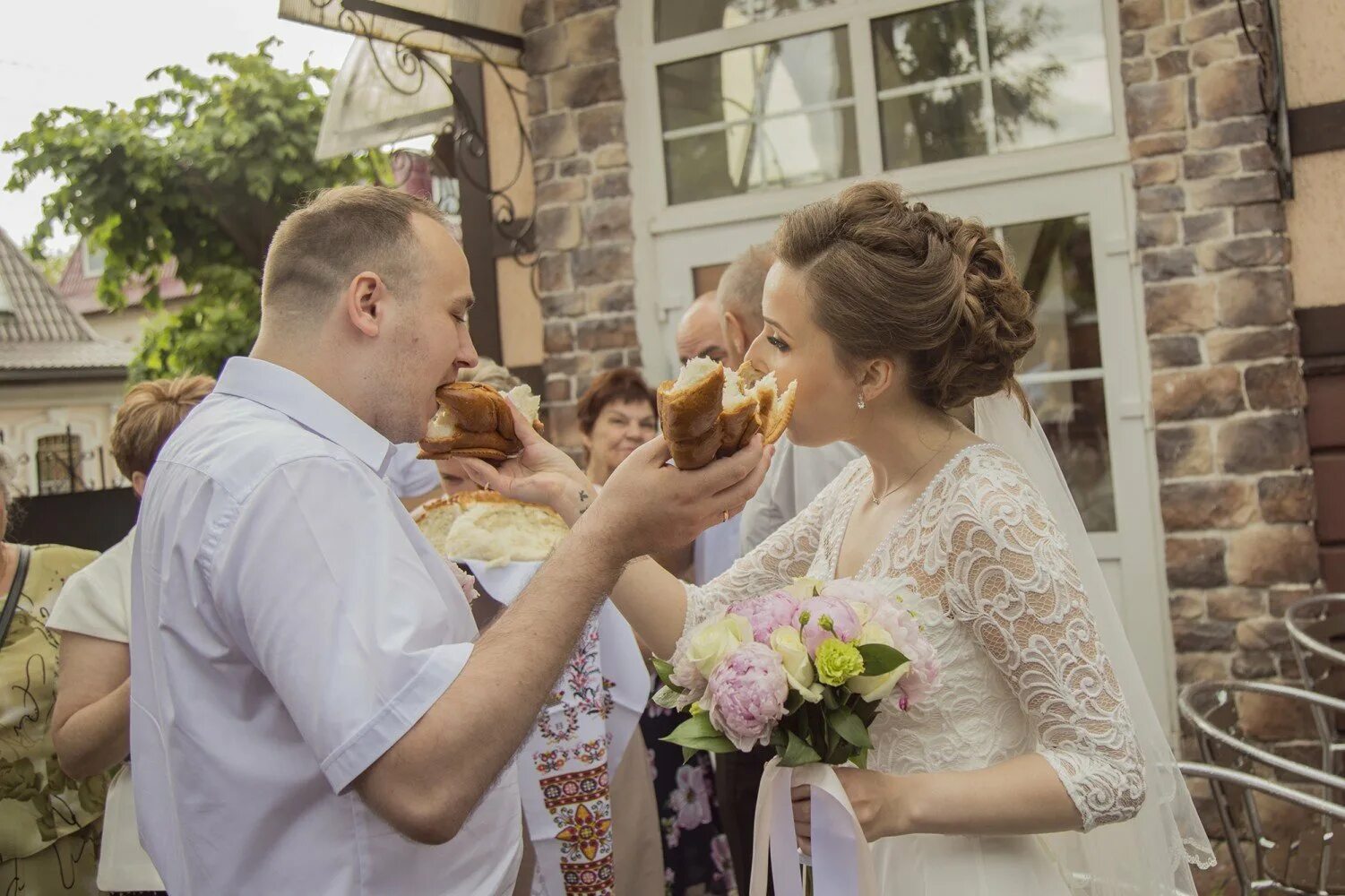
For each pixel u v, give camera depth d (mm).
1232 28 3762
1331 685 3535
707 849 3070
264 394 1538
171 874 1579
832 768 1613
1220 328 3811
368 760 1284
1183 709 2633
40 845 2482
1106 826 1850
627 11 4730
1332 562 3771
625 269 4730
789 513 2906
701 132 4707
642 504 1462
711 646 1603
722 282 3006
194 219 9484
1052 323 4152
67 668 2311
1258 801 3730
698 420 1404
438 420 1972
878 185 1822
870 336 1724
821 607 1589
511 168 5035
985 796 1586
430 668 1314
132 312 22797
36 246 9531
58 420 17797
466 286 1637
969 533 1660
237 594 1355
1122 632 1955
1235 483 3797
